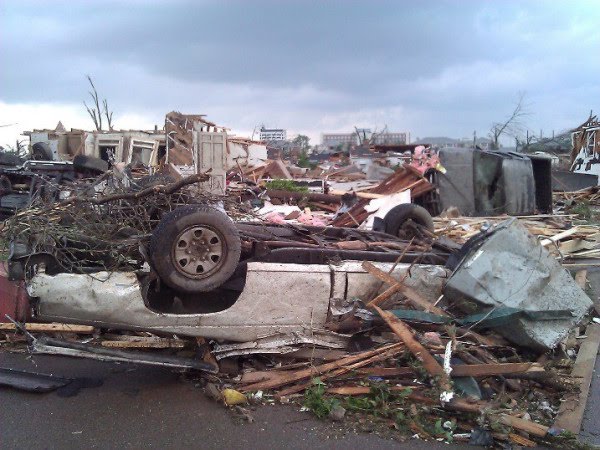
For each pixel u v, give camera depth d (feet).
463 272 18.44
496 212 52.75
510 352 18.28
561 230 42.70
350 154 129.49
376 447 14.42
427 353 16.46
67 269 16.79
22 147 70.64
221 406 16.53
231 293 18.35
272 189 55.72
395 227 26.53
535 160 56.03
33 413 16.10
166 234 16.35
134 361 16.66
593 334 21.01
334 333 18.02
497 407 15.61
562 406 16.20
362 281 18.40
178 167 56.44
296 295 17.88
